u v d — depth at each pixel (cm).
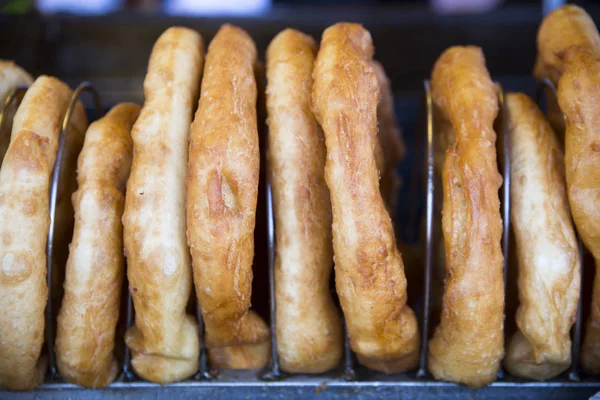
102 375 35
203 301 34
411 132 66
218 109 33
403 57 74
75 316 34
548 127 37
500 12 74
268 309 39
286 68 36
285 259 35
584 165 34
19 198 33
